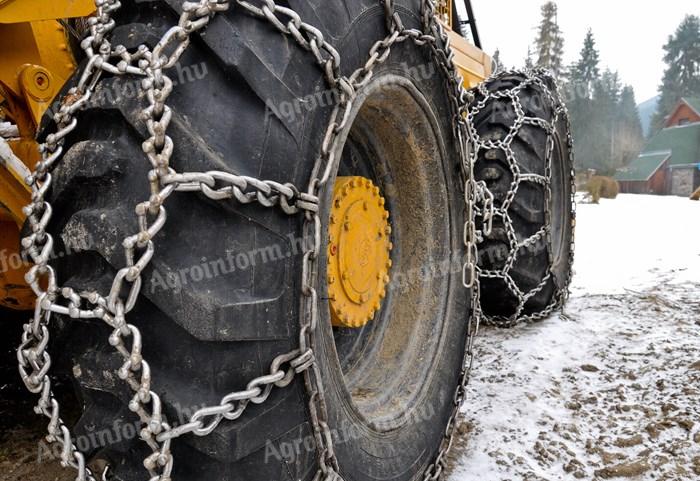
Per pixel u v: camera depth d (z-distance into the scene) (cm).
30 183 110
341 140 126
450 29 402
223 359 104
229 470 108
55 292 102
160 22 107
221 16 108
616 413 240
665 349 301
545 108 319
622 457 208
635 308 376
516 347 309
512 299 320
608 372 279
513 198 300
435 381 179
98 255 99
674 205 1230
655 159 3653
